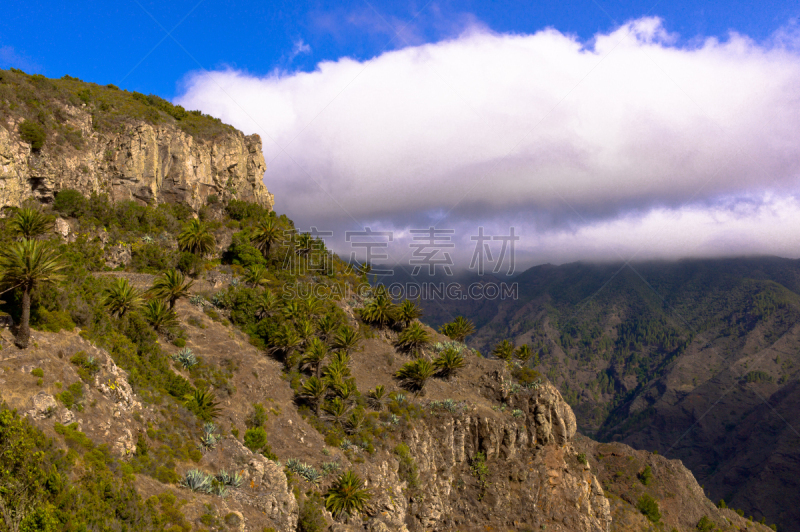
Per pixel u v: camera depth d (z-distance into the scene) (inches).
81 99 3617.1
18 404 1298.0
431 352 3907.5
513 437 3371.1
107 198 3435.0
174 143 3944.4
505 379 3703.3
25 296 1493.6
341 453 2539.4
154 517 1296.8
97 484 1229.1
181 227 3752.5
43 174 2945.4
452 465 3223.4
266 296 3294.8
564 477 3540.8
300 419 2672.2
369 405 3080.7
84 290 2214.6
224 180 4375.0
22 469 1075.9
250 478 1825.8
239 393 2581.2
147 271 3196.4
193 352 2659.9
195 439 1846.7
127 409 1648.6
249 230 4072.3
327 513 2118.6
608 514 3722.9
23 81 3262.8
